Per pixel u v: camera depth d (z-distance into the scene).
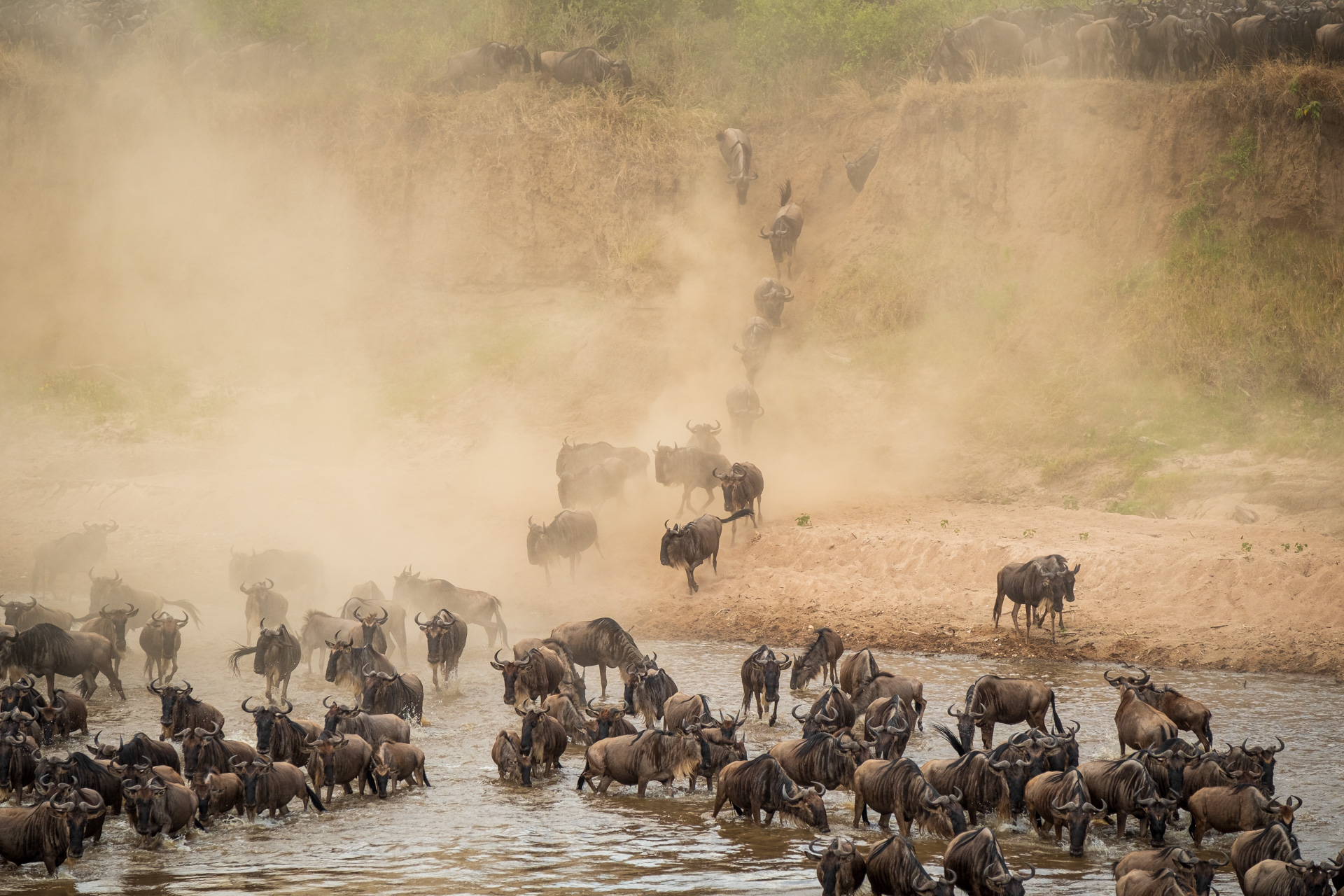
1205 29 152.00
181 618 100.00
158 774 50.38
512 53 190.62
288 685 75.38
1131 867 42.72
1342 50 147.50
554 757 60.41
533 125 181.38
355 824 52.78
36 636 69.31
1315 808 52.84
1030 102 154.62
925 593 97.62
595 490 113.00
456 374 164.25
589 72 185.62
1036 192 152.75
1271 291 133.75
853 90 179.00
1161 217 145.50
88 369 174.50
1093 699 72.31
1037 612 91.31
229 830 51.91
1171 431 124.56
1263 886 41.56
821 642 76.31
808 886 44.88
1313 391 124.50
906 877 41.88
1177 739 52.00
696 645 89.88
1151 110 149.12
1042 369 137.25
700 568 105.88
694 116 181.75
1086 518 110.00
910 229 159.12
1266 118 143.00
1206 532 101.62
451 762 62.41
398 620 81.94
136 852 48.91
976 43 165.12
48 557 107.88
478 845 49.91
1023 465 126.88
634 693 65.00
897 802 50.50
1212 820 49.19
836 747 55.28
